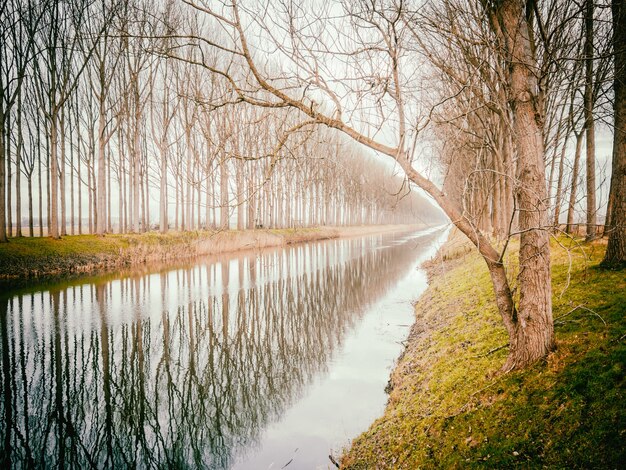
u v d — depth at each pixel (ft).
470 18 19.97
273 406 28.04
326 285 68.80
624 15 21.57
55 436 23.98
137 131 91.81
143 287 60.90
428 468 15.49
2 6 66.95
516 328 17.63
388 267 88.58
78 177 90.53
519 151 16.42
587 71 19.66
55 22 72.33
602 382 13.88
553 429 13.28
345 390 29.30
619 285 22.45
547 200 15.93
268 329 45.21
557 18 19.19
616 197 26.00
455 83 22.35
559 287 25.58
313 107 15.43
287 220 147.23
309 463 21.12
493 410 15.97
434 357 26.37
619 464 10.86
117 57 78.79
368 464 18.70
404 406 22.24
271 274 77.51
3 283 56.54
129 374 32.14
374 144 15.56
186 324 45.09
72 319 43.11
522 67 15.89
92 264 71.36
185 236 95.86
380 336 40.91
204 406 28.25
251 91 14.61
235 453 22.59
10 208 71.87
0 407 26.30
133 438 24.26
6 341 36.60
